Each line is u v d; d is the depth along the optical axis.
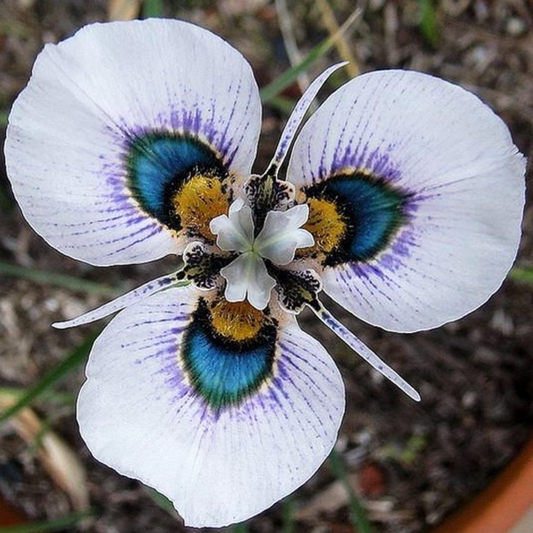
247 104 0.21
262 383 0.22
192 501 0.21
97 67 0.20
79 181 0.21
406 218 0.21
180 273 0.22
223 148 0.21
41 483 0.29
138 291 0.21
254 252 0.22
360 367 0.29
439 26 0.30
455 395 0.29
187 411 0.21
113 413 0.21
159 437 0.21
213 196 0.22
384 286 0.21
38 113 0.21
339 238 0.22
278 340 0.22
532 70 0.29
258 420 0.21
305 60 0.26
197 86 0.21
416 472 0.29
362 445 0.29
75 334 0.29
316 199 0.22
